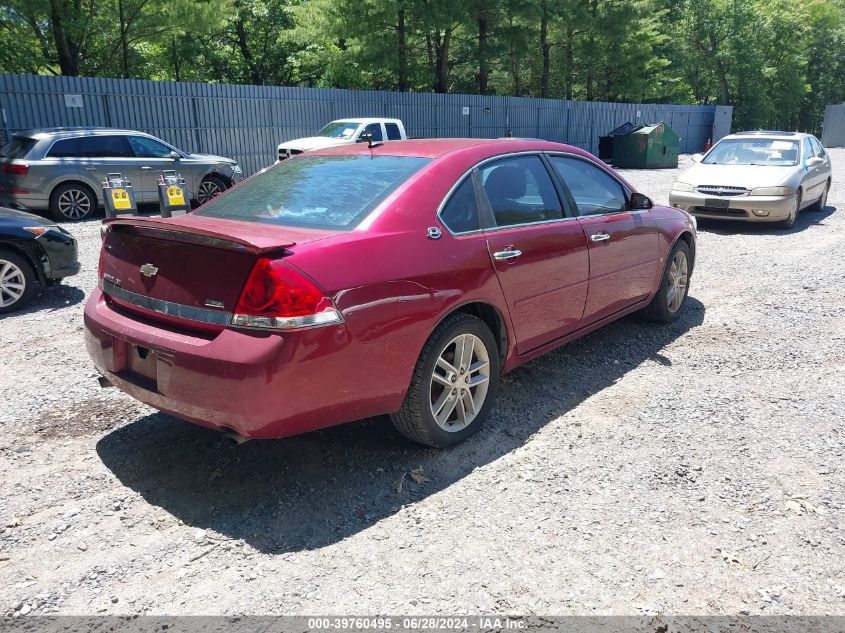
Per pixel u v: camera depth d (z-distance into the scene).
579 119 31.92
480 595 2.55
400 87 29.19
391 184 3.56
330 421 3.10
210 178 14.48
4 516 3.06
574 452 3.66
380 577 2.66
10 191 11.94
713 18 53.81
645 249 5.19
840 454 3.61
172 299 3.11
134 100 17.28
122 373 3.37
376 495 3.25
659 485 3.32
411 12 26.80
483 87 32.72
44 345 5.49
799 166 11.38
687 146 39.81
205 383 2.91
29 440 3.80
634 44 40.38
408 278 3.23
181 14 20.59
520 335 4.02
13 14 19.42
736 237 10.50
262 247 2.81
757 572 2.67
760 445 3.72
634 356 5.18
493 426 3.99
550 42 40.38
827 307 6.47
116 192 8.71
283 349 2.82
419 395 3.39
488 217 3.82
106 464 3.55
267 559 2.77
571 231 4.34
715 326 5.92
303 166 4.14
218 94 18.89
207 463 3.56
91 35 21.98
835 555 2.78
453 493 3.27
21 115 15.52
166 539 2.91
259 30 34.62
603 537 2.90
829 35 67.12
